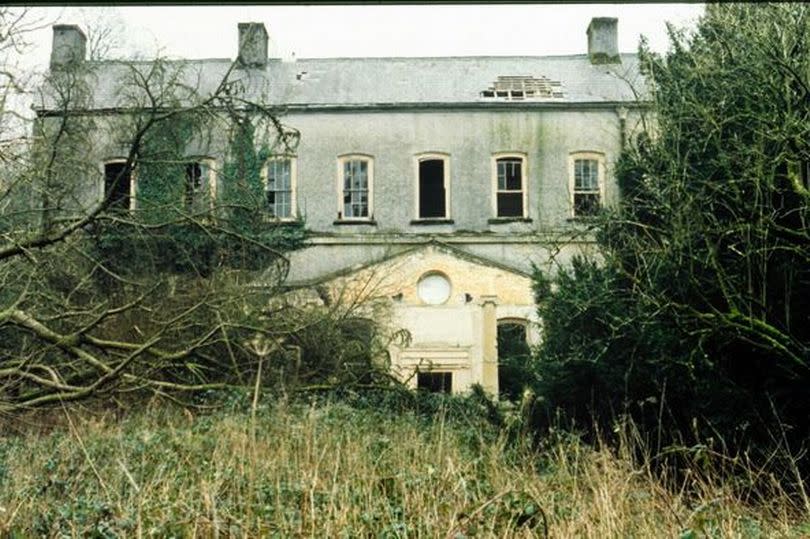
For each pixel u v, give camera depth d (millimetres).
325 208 31531
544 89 32469
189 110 16875
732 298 13305
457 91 32500
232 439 11828
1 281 16594
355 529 7891
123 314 19156
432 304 29625
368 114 31953
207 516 7594
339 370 19766
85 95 18266
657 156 15586
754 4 15352
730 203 14070
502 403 18703
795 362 12617
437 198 32656
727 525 8000
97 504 8102
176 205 18734
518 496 8055
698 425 12805
